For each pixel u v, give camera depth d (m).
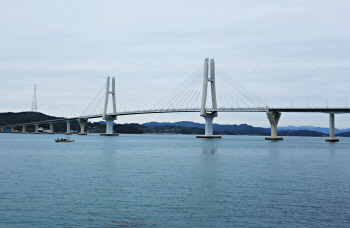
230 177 49.50
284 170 57.81
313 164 67.75
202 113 194.75
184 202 34.88
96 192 38.81
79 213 31.17
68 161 69.62
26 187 41.25
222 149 113.25
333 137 187.88
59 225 28.31
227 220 29.72
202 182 45.28
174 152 97.69
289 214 31.41
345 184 44.94
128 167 59.97
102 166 61.28
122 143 154.25
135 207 33.03
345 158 82.19
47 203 34.12
